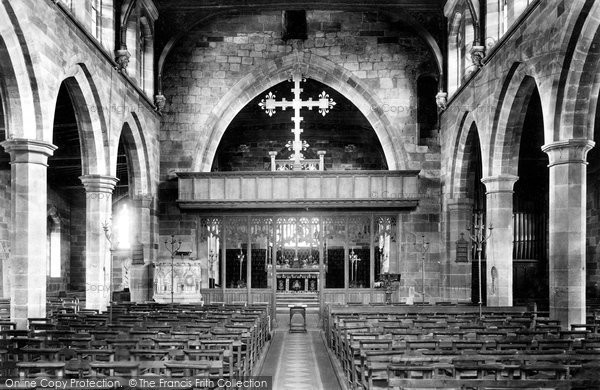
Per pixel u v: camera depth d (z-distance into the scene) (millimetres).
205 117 31219
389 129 31000
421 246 29891
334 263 38000
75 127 28094
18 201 16703
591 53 15984
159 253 30156
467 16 25969
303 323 25312
